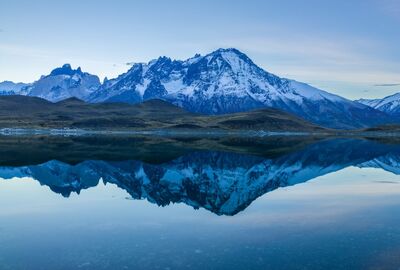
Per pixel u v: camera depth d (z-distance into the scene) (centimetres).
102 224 3416
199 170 7650
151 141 16862
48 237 3027
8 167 7531
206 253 2631
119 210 4003
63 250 2716
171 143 15650
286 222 3400
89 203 4384
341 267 2364
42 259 2548
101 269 2380
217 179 6538
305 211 3847
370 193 4931
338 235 2984
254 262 2461
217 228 3247
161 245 2808
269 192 5081
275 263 2439
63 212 3909
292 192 5044
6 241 2925
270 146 14525
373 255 2553
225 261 2484
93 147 12744
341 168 7956
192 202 4450
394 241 2827
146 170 7488
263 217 3600
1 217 3703
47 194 4975
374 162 9150
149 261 2495
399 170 7619
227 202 4438
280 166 8375
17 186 5591
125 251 2686
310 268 2356
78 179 6262
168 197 4812
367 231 3083
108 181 6119
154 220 3550
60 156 9575
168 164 8475
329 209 3928
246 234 3050
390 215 3638
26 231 3198
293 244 2789
